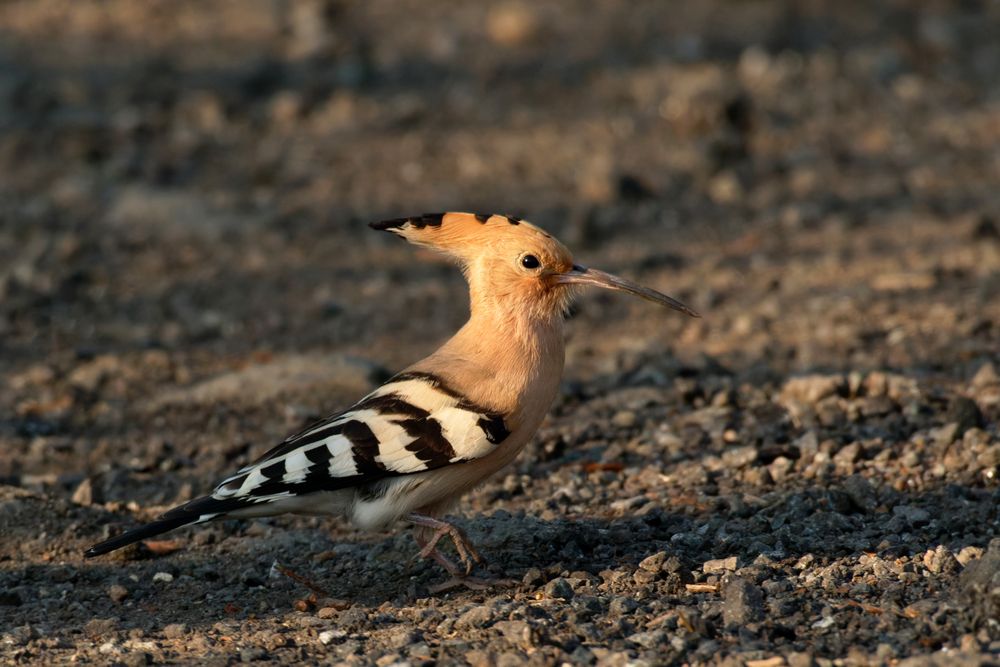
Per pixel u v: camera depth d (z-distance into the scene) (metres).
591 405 12.09
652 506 9.50
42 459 11.38
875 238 16.45
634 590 8.15
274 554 9.30
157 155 20.00
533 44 25.11
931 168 19.06
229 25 26.00
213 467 11.14
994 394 11.21
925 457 10.08
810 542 8.66
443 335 14.23
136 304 15.32
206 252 16.92
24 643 7.89
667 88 22.58
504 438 8.29
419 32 25.89
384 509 8.28
